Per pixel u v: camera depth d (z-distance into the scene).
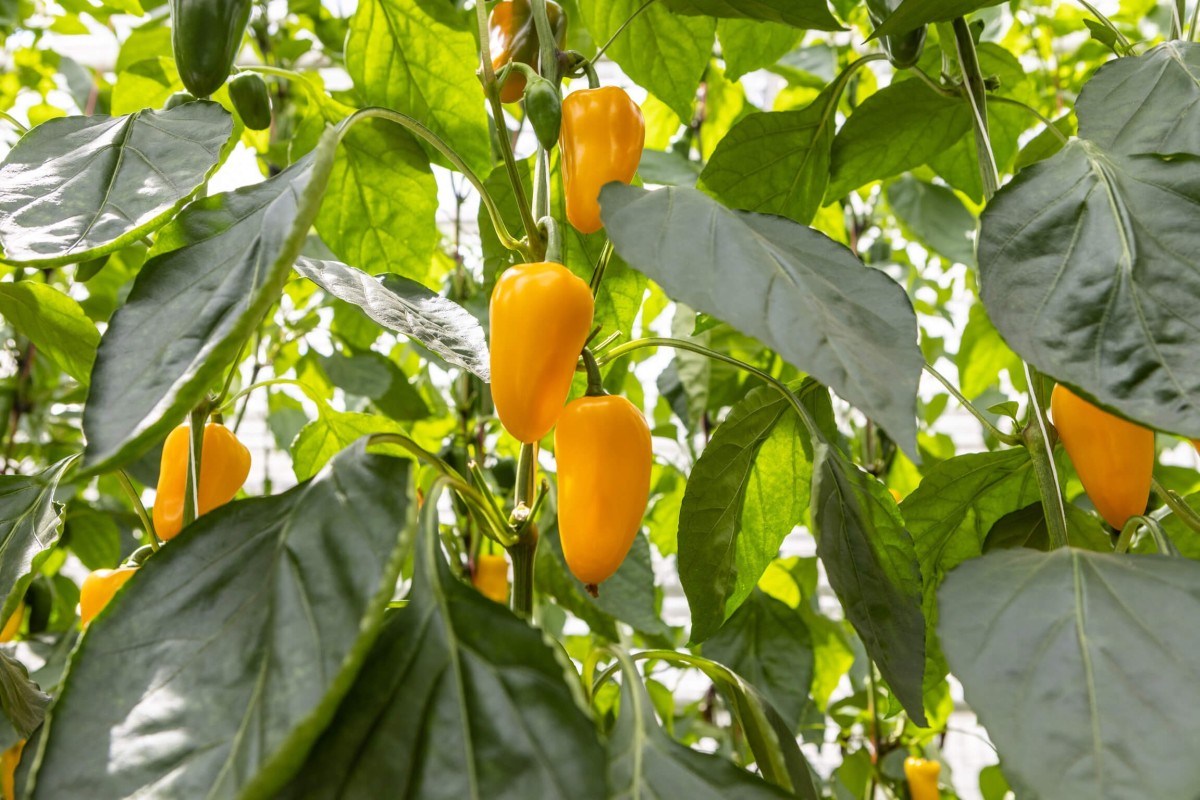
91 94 1.87
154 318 0.48
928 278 2.02
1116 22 1.70
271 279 0.45
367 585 0.45
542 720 0.44
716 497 0.71
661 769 0.49
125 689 0.45
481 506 0.56
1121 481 0.57
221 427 0.69
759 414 0.70
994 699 0.46
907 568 0.66
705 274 0.47
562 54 0.66
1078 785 0.43
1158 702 0.44
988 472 0.73
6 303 0.75
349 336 1.50
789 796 0.48
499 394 0.52
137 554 0.68
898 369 0.47
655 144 1.45
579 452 0.53
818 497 0.55
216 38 0.59
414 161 0.79
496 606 0.47
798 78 1.46
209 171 0.54
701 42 0.86
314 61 1.81
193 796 0.41
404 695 0.45
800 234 0.53
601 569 0.54
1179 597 0.48
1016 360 1.36
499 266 0.80
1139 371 0.48
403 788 0.43
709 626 0.74
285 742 0.40
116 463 0.43
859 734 1.91
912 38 0.67
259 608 0.46
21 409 1.52
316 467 0.82
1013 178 0.55
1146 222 0.52
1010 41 1.81
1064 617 0.48
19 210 0.52
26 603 1.20
